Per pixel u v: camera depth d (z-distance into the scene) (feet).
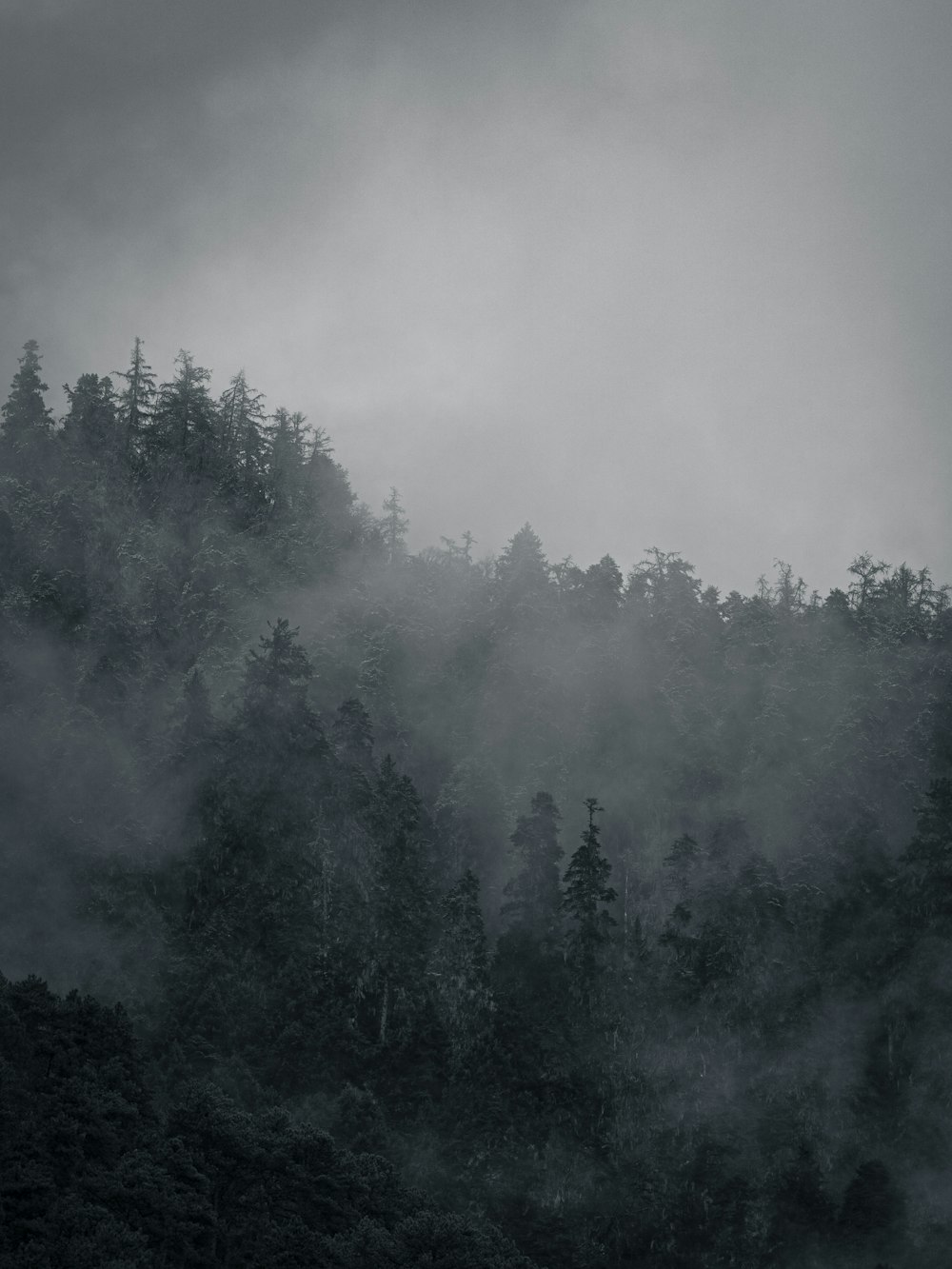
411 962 358.23
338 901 362.74
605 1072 355.77
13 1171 215.92
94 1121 234.99
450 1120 332.39
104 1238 211.00
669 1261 325.21
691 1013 372.17
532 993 368.48
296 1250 238.27
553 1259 311.47
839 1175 349.20
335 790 377.09
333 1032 337.31
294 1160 256.73
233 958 343.26
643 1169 339.36
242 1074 310.45
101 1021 261.24
